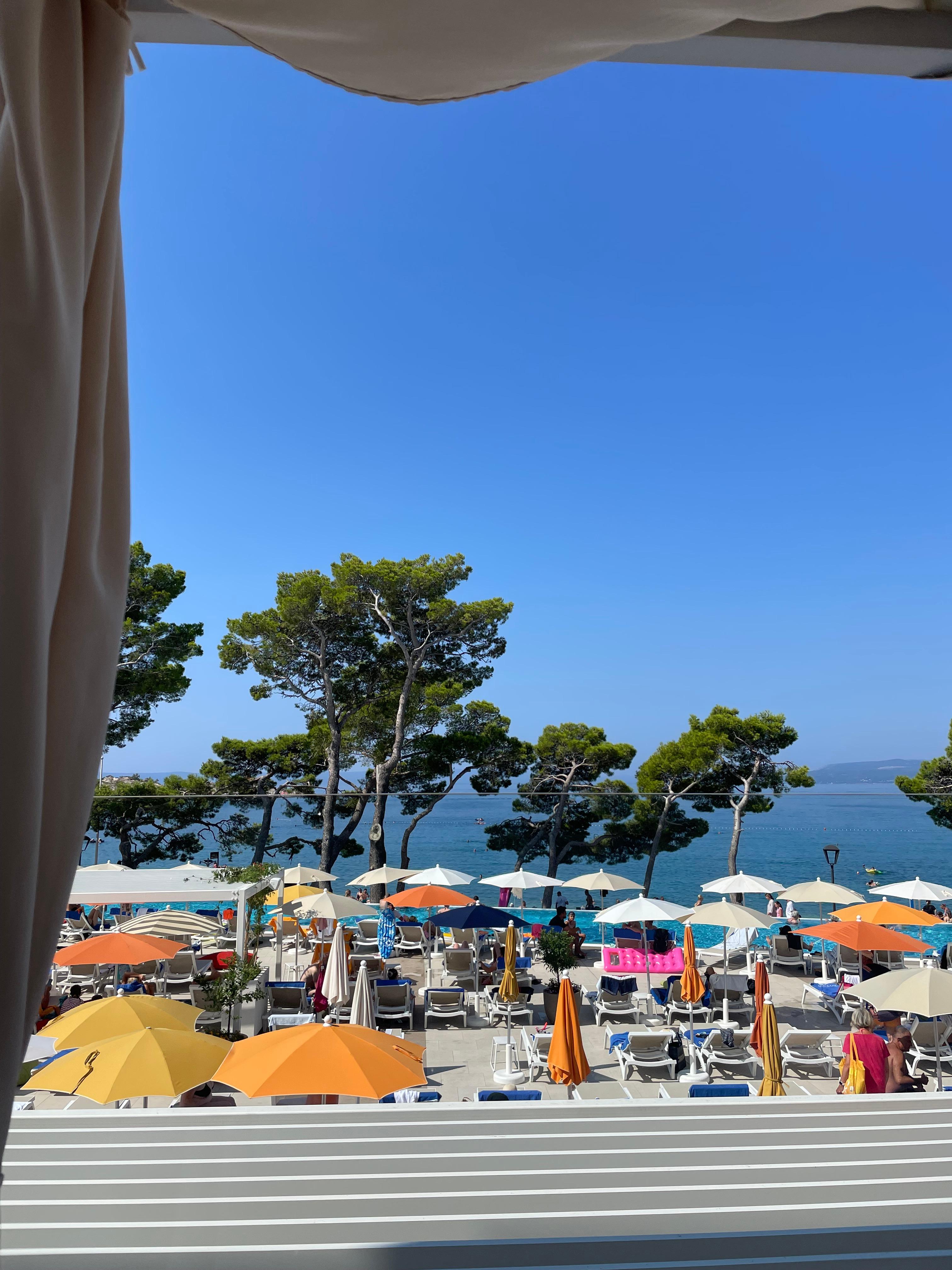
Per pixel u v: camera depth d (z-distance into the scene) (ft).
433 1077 32.24
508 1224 8.28
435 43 5.68
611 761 96.84
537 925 55.93
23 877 3.99
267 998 39.65
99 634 4.81
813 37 6.86
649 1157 9.53
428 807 93.76
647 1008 40.73
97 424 4.90
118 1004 22.85
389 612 96.32
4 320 4.33
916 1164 9.45
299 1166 9.22
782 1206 8.56
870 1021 22.13
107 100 5.06
